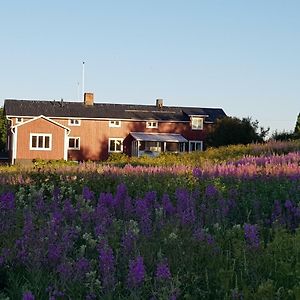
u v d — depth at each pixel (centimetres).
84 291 537
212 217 908
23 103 6788
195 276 547
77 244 714
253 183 1306
